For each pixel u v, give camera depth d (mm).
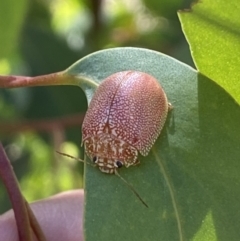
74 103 70
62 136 63
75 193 55
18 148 79
